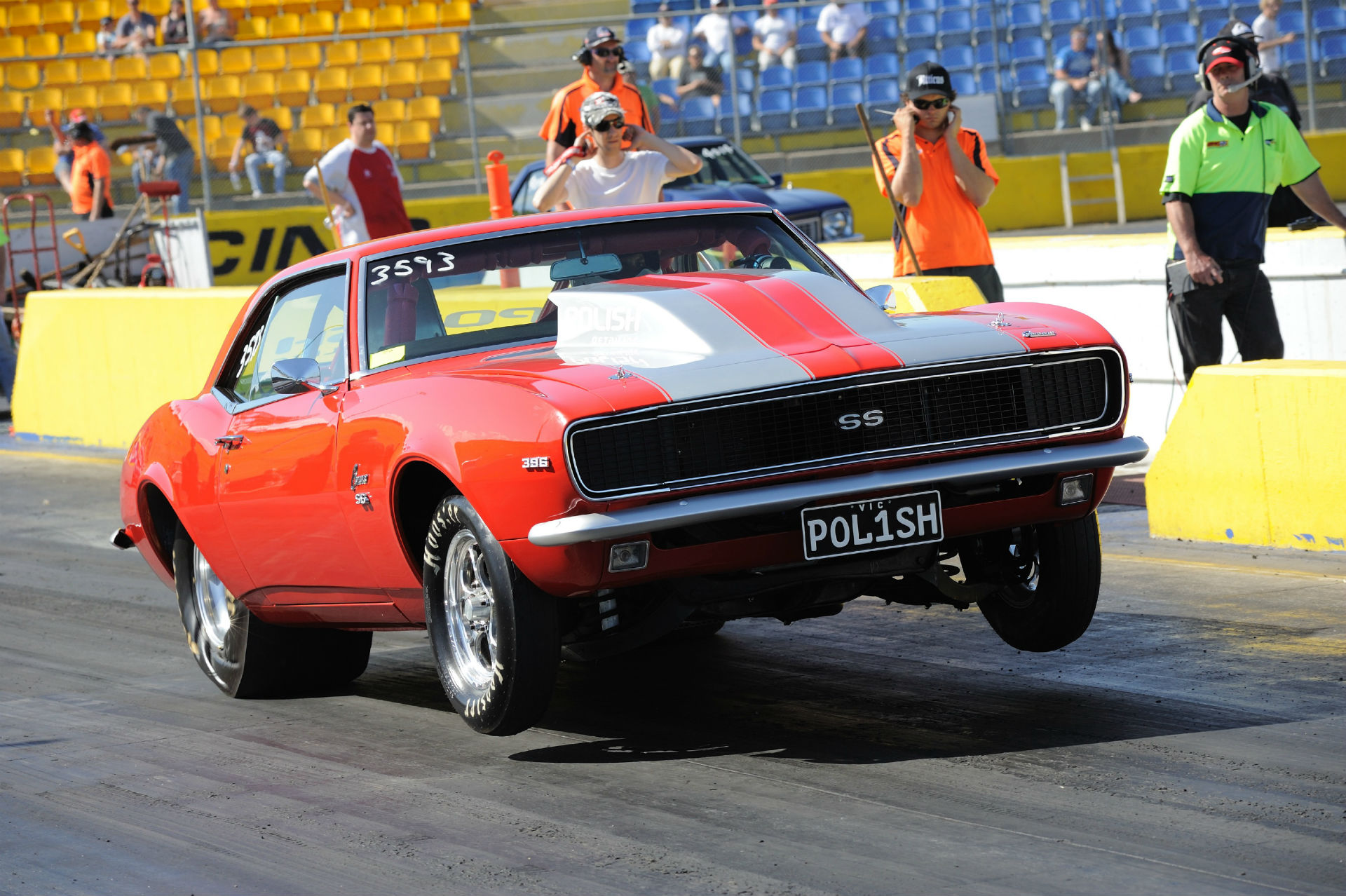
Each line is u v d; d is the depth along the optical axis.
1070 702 18.78
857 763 16.95
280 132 80.06
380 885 14.16
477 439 16.66
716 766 17.22
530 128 83.56
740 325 17.38
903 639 22.88
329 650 22.38
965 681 20.17
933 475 16.75
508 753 18.41
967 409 17.23
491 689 17.42
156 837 16.03
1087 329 17.98
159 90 86.44
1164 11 87.81
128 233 72.81
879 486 16.55
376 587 19.59
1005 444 17.25
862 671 21.19
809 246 21.34
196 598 23.42
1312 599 23.47
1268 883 12.78
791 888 13.31
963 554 20.56
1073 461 17.41
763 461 16.53
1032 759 16.62
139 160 81.25
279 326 21.56
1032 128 88.75
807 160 87.00
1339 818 14.25
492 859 14.62
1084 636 22.17
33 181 85.19
